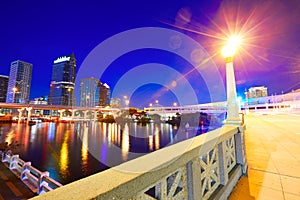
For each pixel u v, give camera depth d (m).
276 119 18.45
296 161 4.38
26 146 23.73
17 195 6.38
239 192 2.83
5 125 56.78
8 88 159.12
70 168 14.47
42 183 6.53
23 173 7.86
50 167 14.69
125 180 0.90
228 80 4.19
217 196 2.21
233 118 3.93
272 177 3.44
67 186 0.84
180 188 1.52
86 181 0.90
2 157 11.11
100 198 0.75
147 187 1.04
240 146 3.72
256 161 4.50
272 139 7.38
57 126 55.94
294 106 36.06
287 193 2.79
